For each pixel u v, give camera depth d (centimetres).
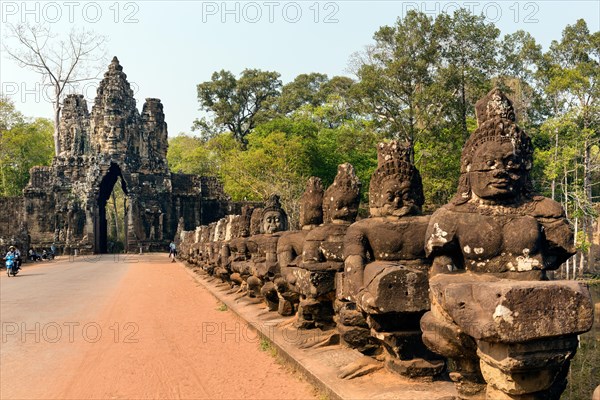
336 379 768
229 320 1482
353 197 1014
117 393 858
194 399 812
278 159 5788
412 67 4006
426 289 682
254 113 9100
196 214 7138
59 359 1088
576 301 450
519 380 462
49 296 2166
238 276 1928
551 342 454
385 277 680
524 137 605
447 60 4069
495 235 584
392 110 4175
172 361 1048
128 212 6812
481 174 598
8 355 1125
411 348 720
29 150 8412
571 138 3581
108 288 2491
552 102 4212
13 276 3372
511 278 580
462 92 4053
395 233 771
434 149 4284
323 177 6128
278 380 876
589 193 3569
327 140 6519
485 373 489
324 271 995
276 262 1370
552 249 601
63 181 6850
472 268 596
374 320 711
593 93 3484
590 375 1023
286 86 9269
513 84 4322
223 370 964
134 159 7006
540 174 3916
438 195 4388
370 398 662
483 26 3969
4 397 849
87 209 6600
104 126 6894
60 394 859
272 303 1408
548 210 600
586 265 3691
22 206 6862
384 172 804
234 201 7338
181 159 10031
